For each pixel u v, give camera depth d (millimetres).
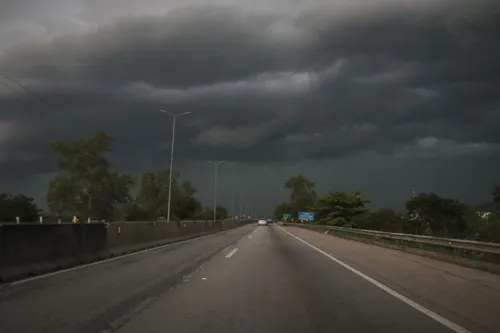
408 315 8492
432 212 61031
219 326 7578
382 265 17203
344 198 86562
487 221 46406
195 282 12672
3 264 12633
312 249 26484
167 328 7438
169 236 34031
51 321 7902
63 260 16297
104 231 20828
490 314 8523
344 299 10148
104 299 9984
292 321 7977
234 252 23766
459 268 15305
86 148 80312
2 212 66688
